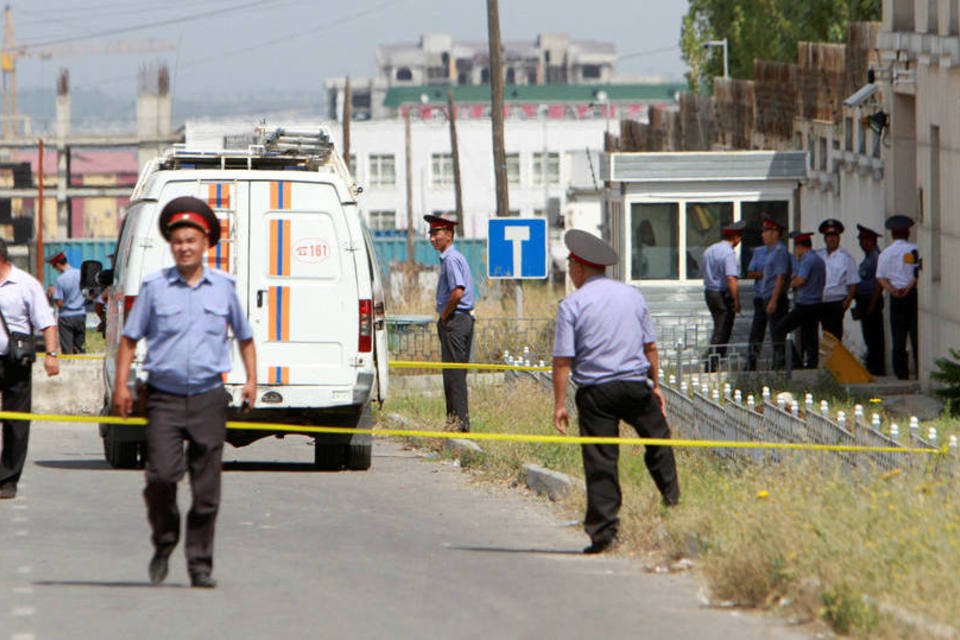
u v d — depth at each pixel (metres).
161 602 31.47
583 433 38.69
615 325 38.44
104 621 29.67
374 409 74.12
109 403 57.69
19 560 36.62
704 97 141.88
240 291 53.50
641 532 38.53
